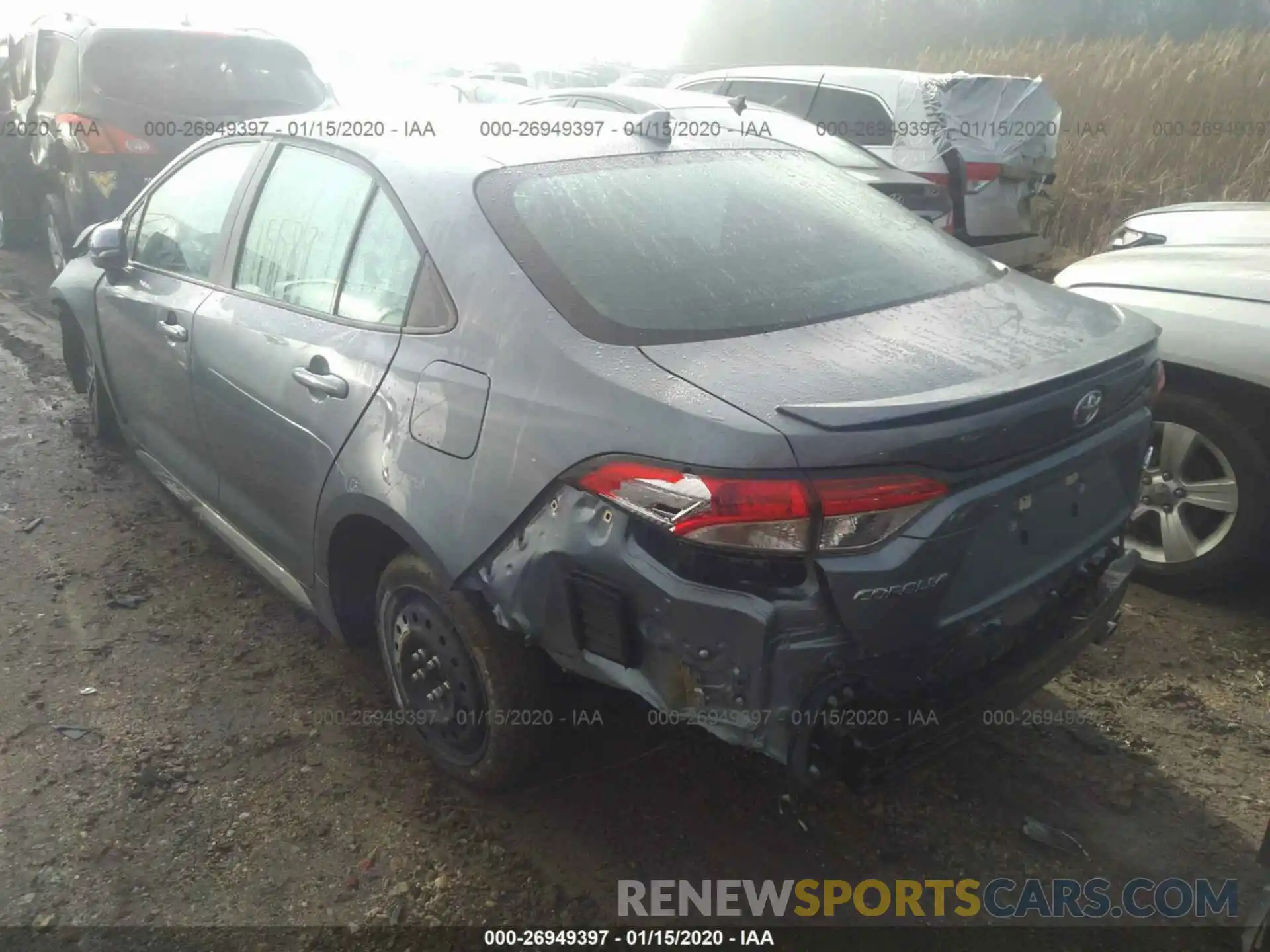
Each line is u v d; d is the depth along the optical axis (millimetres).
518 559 2441
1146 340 2684
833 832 2830
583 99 8117
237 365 3406
